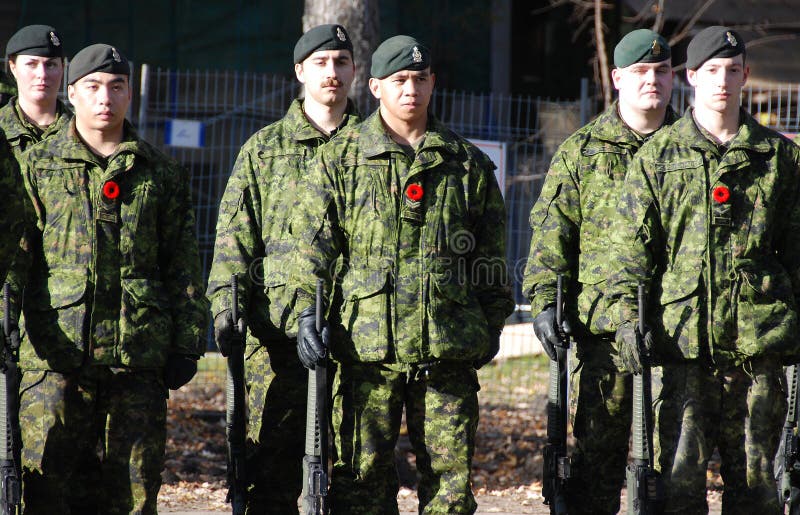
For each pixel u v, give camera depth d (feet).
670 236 55.77
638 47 62.39
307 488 50.98
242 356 58.29
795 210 55.98
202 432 98.17
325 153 55.42
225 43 150.30
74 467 55.42
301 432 61.36
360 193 54.60
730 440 55.57
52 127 57.47
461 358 53.83
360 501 54.39
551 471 60.70
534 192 123.13
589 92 153.99
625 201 56.49
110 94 55.01
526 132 124.67
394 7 160.25
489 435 102.42
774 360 55.57
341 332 54.19
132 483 54.85
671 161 55.93
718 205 54.90
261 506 61.52
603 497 63.46
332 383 55.06
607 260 61.93
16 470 51.31
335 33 61.67
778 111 113.60
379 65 54.65
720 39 55.21
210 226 126.72
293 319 57.36
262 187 61.52
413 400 54.60
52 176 55.36
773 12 152.15
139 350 54.75
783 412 56.13
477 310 55.11
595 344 62.85
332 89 61.67
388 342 53.47
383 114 55.67
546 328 60.64
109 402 55.01
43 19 146.61
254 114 125.08
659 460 55.06
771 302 54.95
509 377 124.77
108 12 148.15
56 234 54.95
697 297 54.85
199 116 134.51
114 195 55.31
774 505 55.31
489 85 168.76
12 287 53.31
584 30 176.45
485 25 167.63
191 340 56.29
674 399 55.01
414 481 87.04
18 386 53.83
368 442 53.98
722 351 54.80
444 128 56.39
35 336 54.34
